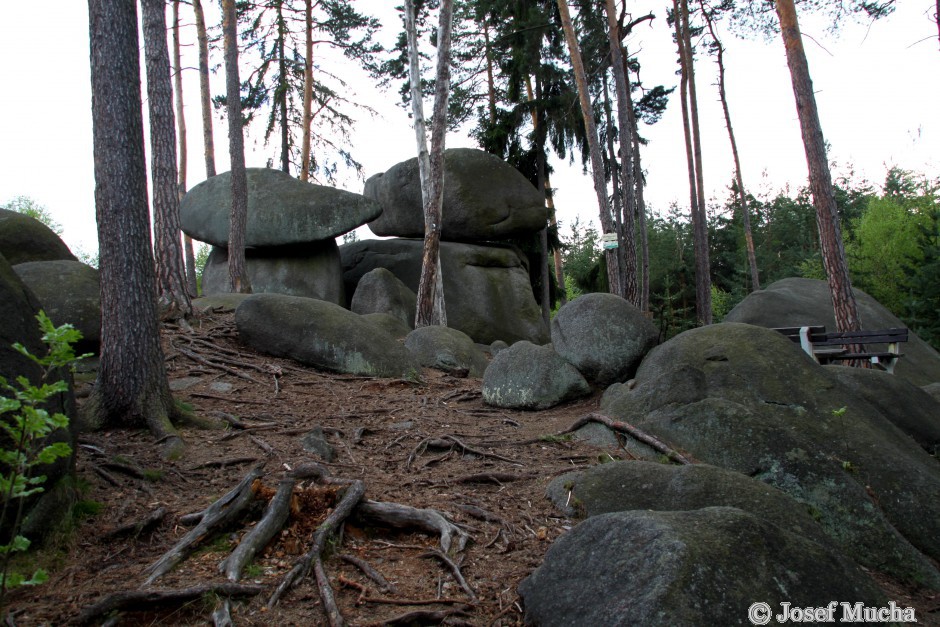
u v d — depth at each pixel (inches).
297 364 347.6
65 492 148.9
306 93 798.5
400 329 488.7
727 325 263.7
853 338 332.8
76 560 137.8
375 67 850.1
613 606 115.0
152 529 152.4
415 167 702.5
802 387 231.8
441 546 151.6
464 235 695.7
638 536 126.3
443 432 249.3
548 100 768.9
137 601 120.0
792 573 124.6
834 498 187.6
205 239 645.3
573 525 170.6
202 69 689.6
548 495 187.2
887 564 173.2
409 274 690.8
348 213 627.5
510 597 136.6
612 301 289.6
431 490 190.1
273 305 359.6
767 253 1673.2
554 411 277.6
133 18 213.3
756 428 208.1
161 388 219.6
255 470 166.1
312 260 644.1
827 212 374.9
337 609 123.5
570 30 590.2
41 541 138.8
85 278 308.2
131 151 213.5
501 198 693.3
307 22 807.7
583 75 589.0
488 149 812.6
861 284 997.8
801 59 382.9
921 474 196.2
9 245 340.8
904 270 695.7
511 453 227.9
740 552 123.9
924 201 1047.0
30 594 124.2
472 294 676.7
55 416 93.8
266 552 144.2
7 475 128.8
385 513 161.8
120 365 212.5
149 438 207.2
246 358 340.8
